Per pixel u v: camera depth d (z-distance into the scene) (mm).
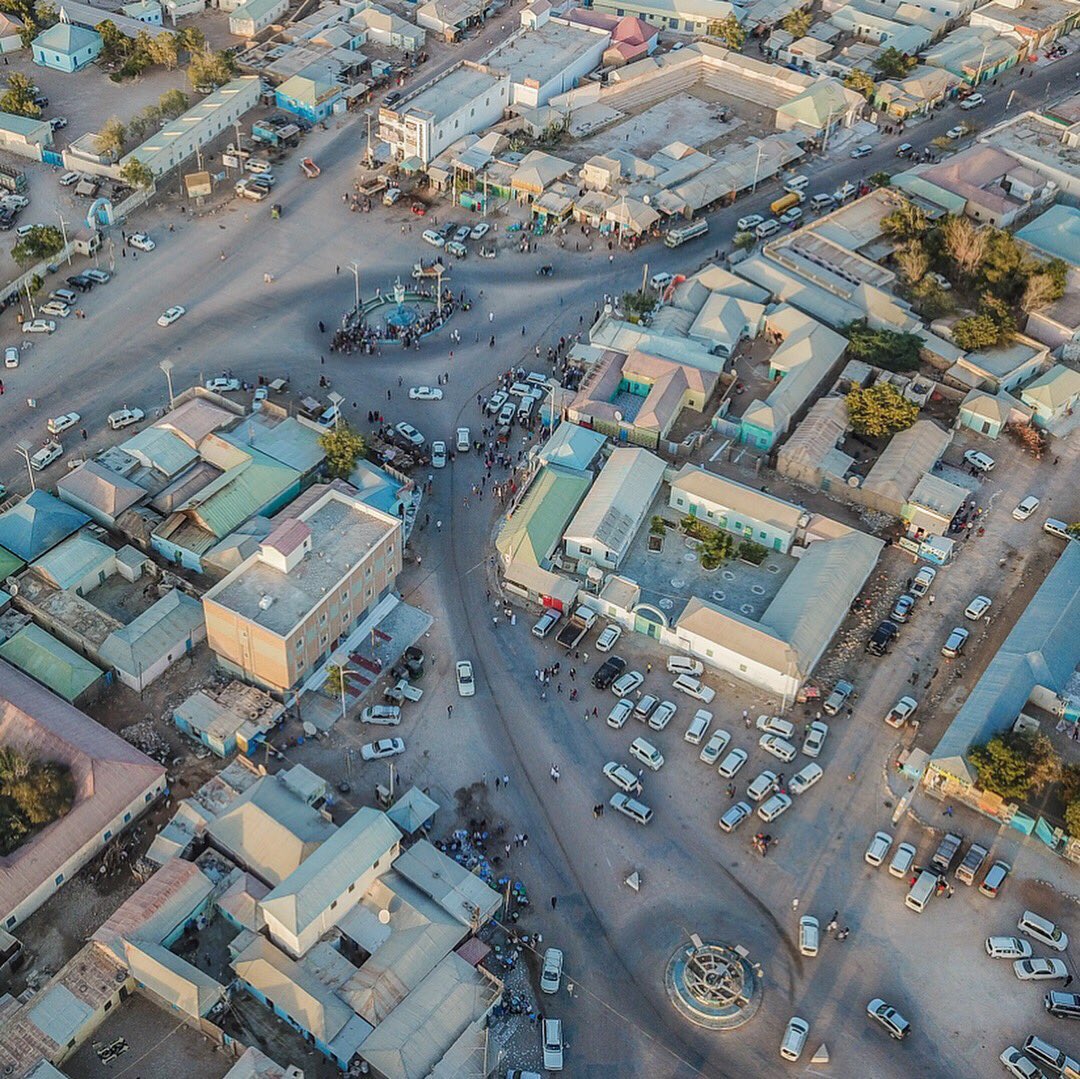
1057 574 182125
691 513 194500
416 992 132500
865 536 184125
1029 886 148375
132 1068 128750
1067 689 167125
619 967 139750
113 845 148125
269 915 135250
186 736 161125
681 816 155000
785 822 154625
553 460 197750
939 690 170125
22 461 197750
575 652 174125
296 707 164625
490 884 146250
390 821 144125
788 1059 132125
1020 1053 132750
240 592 164125
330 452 193750
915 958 141250
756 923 144375
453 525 192375
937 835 153250
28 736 153000
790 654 166625
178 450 195250
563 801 156000
